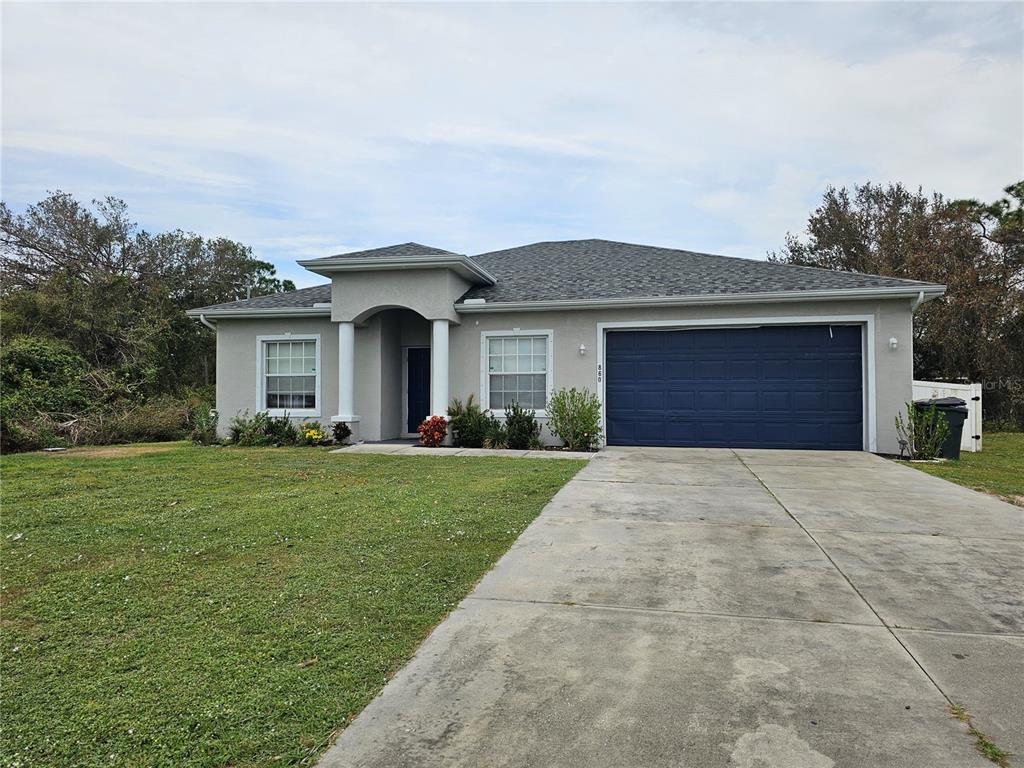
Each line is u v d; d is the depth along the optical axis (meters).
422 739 2.57
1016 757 2.42
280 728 2.63
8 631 3.62
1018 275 22.75
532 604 4.07
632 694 2.93
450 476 8.87
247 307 14.65
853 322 11.95
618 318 12.88
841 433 12.09
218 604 4.03
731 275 13.61
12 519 6.33
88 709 2.76
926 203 27.98
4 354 16.67
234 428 14.10
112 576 4.57
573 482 8.31
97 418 15.71
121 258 30.88
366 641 3.50
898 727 2.64
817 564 4.88
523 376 13.39
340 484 8.31
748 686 3.00
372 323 14.02
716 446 12.61
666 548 5.30
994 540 5.55
